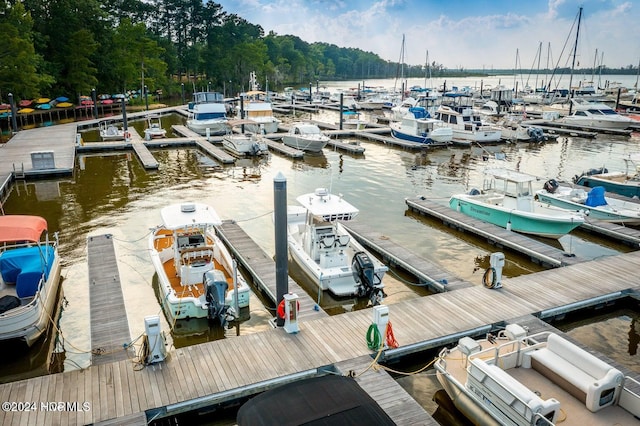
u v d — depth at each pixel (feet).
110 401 28.17
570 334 40.81
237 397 29.68
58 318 41.88
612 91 257.96
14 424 26.27
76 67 199.41
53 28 196.85
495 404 26.13
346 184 88.07
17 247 51.03
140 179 91.20
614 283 44.60
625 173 84.12
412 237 62.23
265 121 139.64
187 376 30.50
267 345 34.17
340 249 48.01
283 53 454.81
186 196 79.51
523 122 157.69
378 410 21.99
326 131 141.79
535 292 42.78
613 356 37.78
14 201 76.89
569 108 183.93
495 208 63.16
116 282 44.27
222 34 339.98
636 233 59.98
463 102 197.06
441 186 87.30
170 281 44.60
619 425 24.80
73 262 52.90
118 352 33.55
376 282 44.21
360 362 32.45
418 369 34.86
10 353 36.76
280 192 33.45
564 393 27.25
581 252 58.85
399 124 134.51
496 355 28.99
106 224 65.92
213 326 40.73
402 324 37.22
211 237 51.67
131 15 311.06
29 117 175.94
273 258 53.98
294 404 22.11
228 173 96.22
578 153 118.62
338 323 37.40
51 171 90.99
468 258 55.88
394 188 85.66
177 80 329.93
